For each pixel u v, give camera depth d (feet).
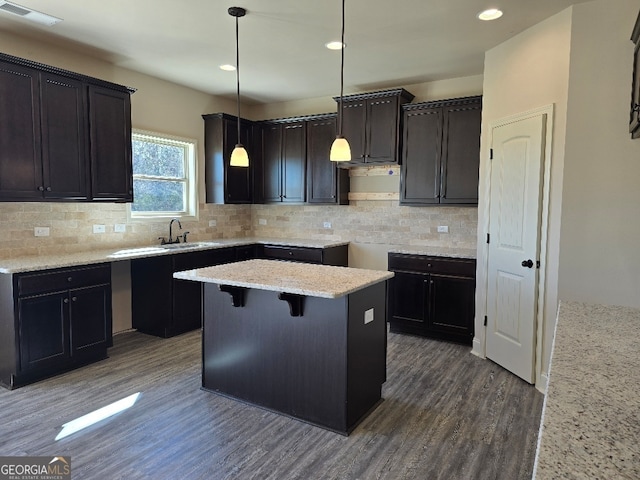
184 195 16.98
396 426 8.59
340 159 9.32
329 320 8.39
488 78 12.28
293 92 17.42
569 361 4.04
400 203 15.35
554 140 9.87
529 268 10.54
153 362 12.00
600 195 9.29
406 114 15.03
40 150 10.98
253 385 9.45
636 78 7.79
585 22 9.25
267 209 19.86
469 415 9.03
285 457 7.50
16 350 10.07
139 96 14.82
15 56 10.84
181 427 8.48
